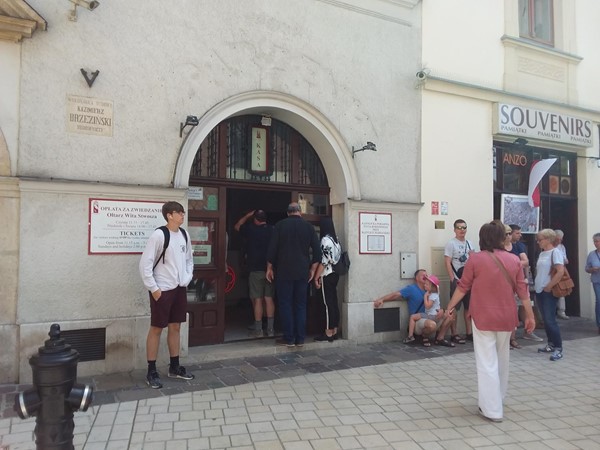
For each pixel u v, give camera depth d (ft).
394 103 24.17
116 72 17.49
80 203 16.79
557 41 30.96
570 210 32.48
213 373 17.62
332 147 22.43
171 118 18.49
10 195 15.78
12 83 15.88
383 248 23.52
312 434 12.50
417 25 25.02
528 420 13.79
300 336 21.12
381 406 14.65
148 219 17.90
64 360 8.94
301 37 21.54
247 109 20.40
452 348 22.26
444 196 25.53
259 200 29.76
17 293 15.80
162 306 15.80
